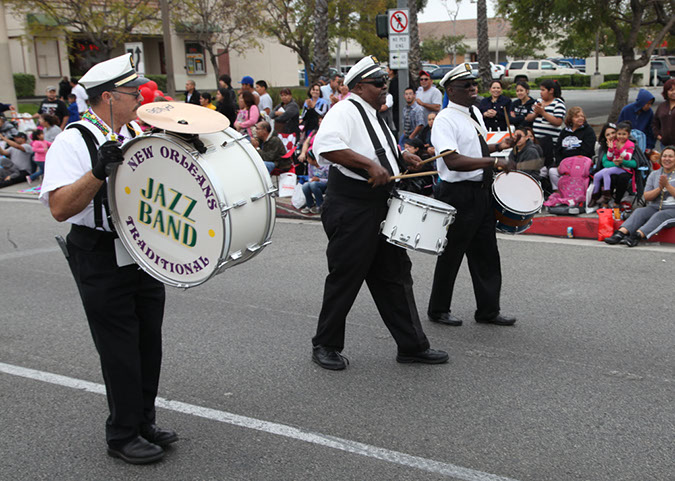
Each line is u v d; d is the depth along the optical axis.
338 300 4.61
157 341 3.64
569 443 3.68
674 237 7.75
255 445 3.73
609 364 4.70
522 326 5.45
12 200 12.65
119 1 24.67
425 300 6.16
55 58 31.95
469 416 4.01
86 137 3.24
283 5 30.70
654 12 19.33
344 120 4.34
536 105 9.62
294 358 4.95
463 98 5.01
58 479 3.44
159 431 3.71
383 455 3.59
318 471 3.46
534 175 9.34
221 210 3.14
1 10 19.64
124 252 3.38
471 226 5.15
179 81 35.09
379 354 4.98
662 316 5.56
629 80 17.41
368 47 35.28
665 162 7.74
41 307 6.34
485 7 26.69
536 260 7.34
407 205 4.30
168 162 3.20
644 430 3.80
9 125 14.81
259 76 38.91
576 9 17.14
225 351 5.11
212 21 30.72
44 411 4.21
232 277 7.10
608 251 7.59
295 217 10.27
